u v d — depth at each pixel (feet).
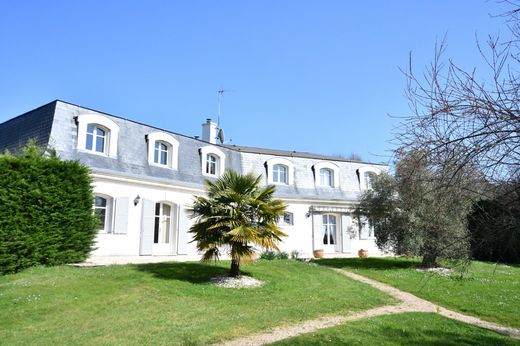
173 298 33.55
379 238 61.11
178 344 22.99
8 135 62.80
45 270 40.32
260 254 67.26
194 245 68.23
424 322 29.14
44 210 43.29
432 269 55.62
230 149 82.48
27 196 41.91
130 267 44.09
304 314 30.58
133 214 60.64
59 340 23.13
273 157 86.17
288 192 84.12
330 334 25.04
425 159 13.83
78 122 57.06
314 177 89.30
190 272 43.14
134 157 63.00
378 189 60.64
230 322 27.40
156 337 23.90
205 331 25.21
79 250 46.93
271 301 34.35
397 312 33.14
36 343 22.61
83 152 56.75
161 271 42.37
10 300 30.53
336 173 91.04
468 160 12.79
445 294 40.78
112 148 60.18
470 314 34.30
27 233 41.63
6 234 39.70
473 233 14.78
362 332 25.82
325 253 85.51
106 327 25.61
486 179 13.16
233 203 41.45
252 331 25.90
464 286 45.14
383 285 46.44
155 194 63.82
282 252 71.61
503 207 13.07
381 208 59.52
